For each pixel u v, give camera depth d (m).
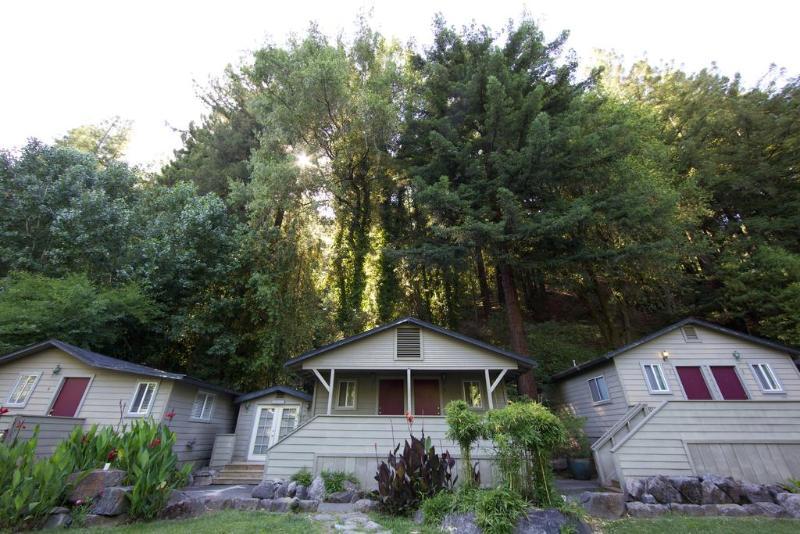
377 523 6.00
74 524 5.20
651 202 14.52
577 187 15.73
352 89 17.23
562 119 14.69
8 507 4.81
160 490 5.91
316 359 11.42
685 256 16.25
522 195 14.70
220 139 20.31
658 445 8.08
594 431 13.09
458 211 13.98
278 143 16.59
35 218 15.08
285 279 16.30
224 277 15.91
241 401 12.77
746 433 8.12
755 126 19.20
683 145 19.70
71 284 12.22
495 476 6.77
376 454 8.88
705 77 21.52
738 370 11.85
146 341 15.13
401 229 19.08
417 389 12.36
